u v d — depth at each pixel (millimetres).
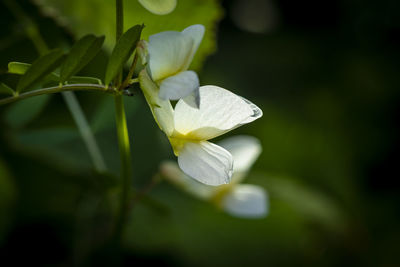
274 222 304
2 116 239
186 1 220
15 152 246
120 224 207
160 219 274
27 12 241
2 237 243
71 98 239
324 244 317
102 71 251
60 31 247
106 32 231
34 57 246
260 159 351
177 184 234
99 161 235
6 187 242
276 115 369
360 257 323
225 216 293
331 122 383
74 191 253
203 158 178
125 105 248
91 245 238
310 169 357
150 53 168
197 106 165
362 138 385
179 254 271
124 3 212
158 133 266
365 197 366
